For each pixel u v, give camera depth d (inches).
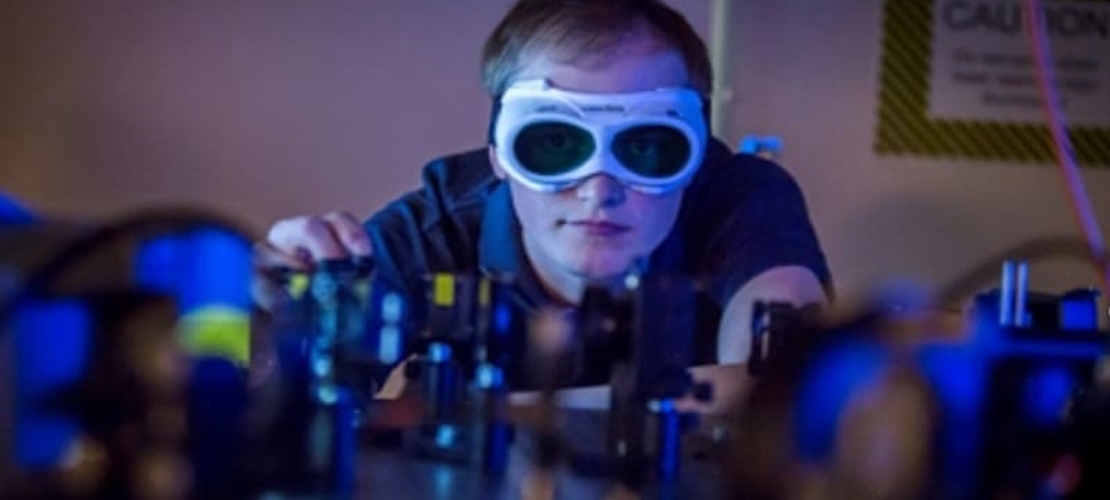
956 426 23.2
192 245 23.1
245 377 24.3
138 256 23.0
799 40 71.2
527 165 55.2
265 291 28.5
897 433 22.9
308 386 27.2
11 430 22.3
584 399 32.9
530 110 55.1
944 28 73.7
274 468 25.6
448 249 60.0
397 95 67.6
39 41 65.9
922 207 73.7
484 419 31.0
